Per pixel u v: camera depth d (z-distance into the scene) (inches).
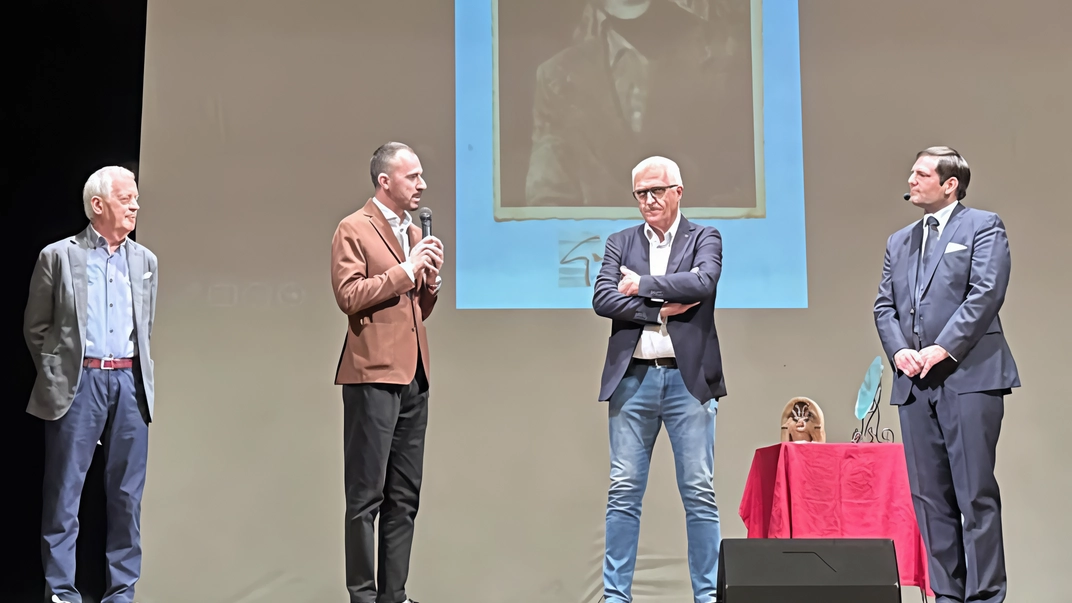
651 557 157.6
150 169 161.9
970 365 126.4
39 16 165.9
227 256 161.5
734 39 167.2
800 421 152.3
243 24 164.9
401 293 128.0
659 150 165.2
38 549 161.5
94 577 159.0
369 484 125.0
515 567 157.4
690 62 166.7
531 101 165.5
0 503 161.0
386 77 165.2
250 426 158.7
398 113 164.7
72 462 133.9
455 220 163.3
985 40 167.8
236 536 156.3
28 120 165.2
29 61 165.6
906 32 168.1
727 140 165.5
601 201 164.2
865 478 135.4
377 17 165.9
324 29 165.5
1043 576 158.2
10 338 163.2
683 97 166.1
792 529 134.9
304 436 159.3
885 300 134.8
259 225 162.4
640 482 132.9
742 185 165.0
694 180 164.7
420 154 164.2
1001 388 126.1
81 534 159.2
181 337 159.5
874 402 157.9
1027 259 164.2
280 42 165.0
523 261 163.2
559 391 161.3
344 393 128.1
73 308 135.6
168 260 160.7
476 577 156.8
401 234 134.2
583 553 158.4
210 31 164.6
